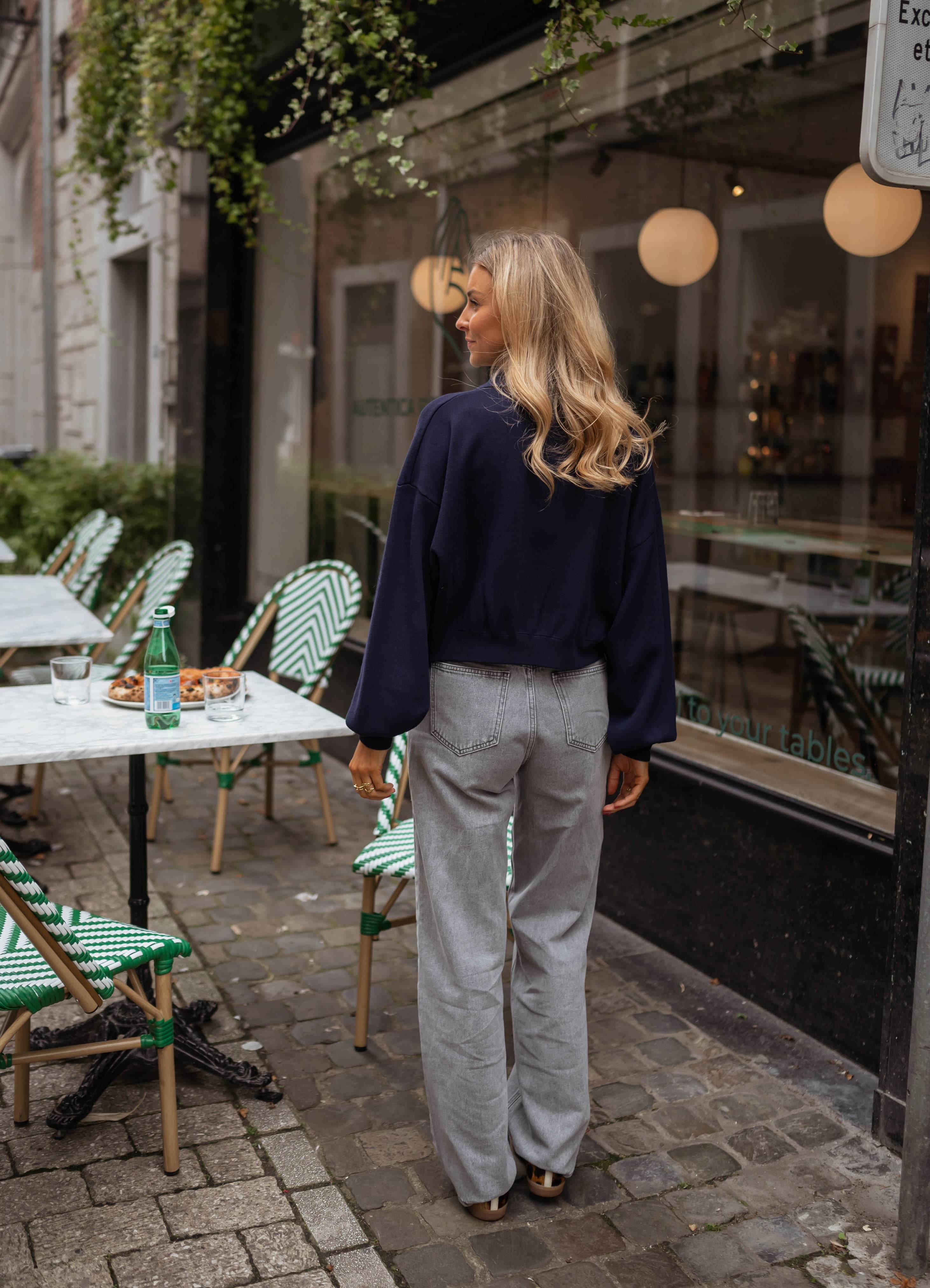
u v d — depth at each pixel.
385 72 4.18
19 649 7.20
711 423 5.81
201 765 4.28
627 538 2.12
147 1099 2.63
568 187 5.23
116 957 2.19
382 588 2.01
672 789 3.44
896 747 3.40
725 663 4.18
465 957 2.12
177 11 5.17
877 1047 2.79
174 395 7.21
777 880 3.08
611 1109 2.64
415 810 2.16
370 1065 2.80
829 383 5.28
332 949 3.44
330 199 5.73
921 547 2.35
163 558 4.73
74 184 6.71
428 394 5.11
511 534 2.00
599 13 3.24
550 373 2.02
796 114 4.57
